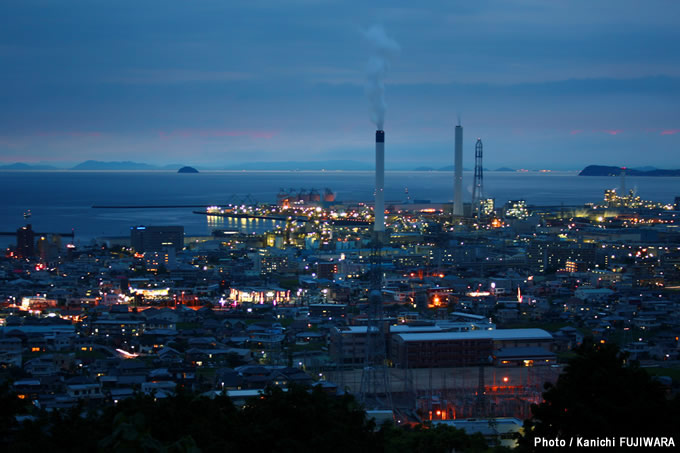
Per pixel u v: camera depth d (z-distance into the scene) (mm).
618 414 98812
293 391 123688
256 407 124375
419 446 169500
